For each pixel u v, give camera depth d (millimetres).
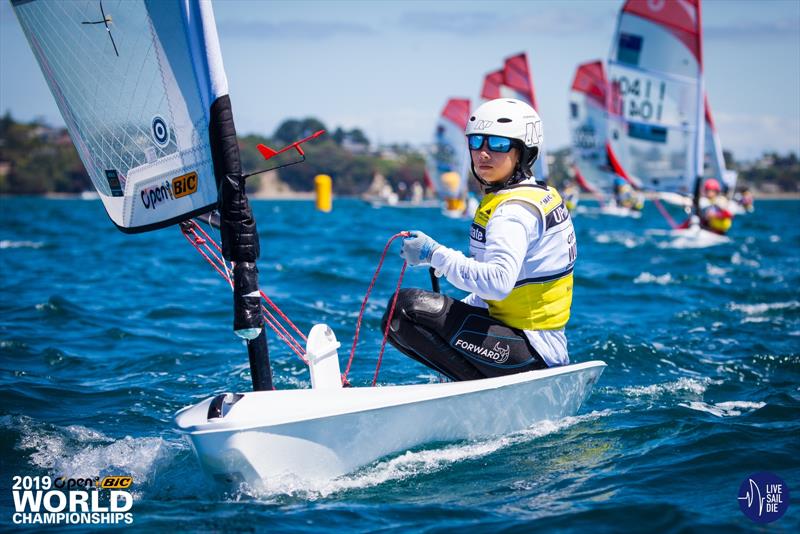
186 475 14508
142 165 13641
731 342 26047
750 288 39250
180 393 20516
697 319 30547
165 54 12820
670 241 75125
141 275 45781
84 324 29469
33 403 19234
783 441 15664
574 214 163250
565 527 11859
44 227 107250
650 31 72812
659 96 73500
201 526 11984
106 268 49781
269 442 12664
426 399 14180
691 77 71938
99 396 20109
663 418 17500
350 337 27375
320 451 13281
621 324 29672
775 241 78188
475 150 15195
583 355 24172
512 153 15047
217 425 12344
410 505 12773
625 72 75062
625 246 69500
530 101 95688
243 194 13141
